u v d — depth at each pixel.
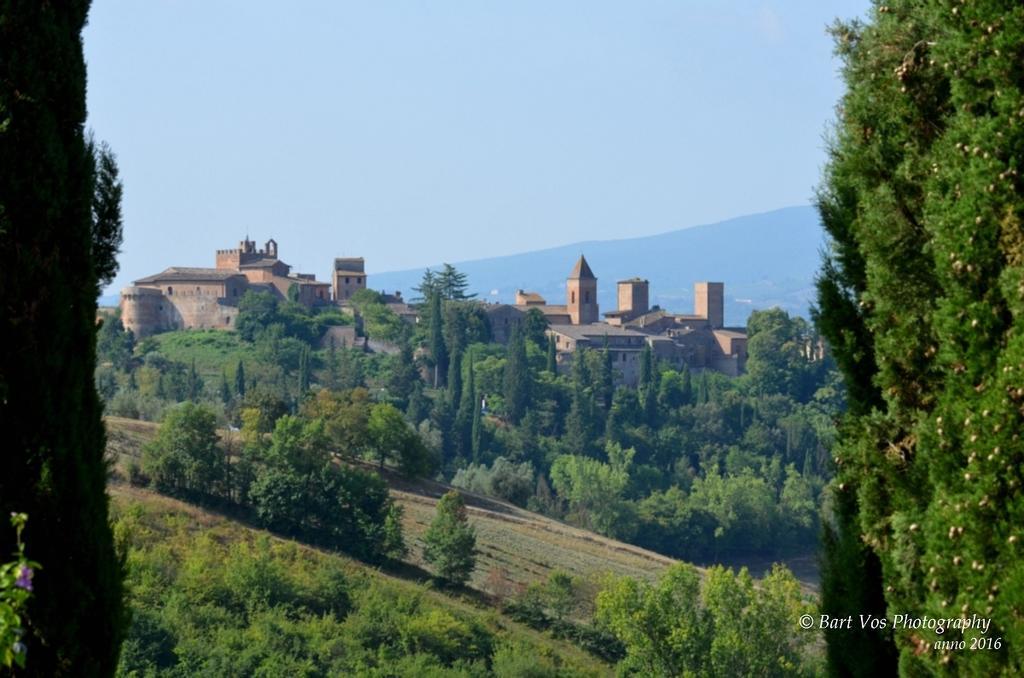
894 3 71.81
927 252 65.31
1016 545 56.75
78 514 58.16
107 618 59.22
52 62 58.91
